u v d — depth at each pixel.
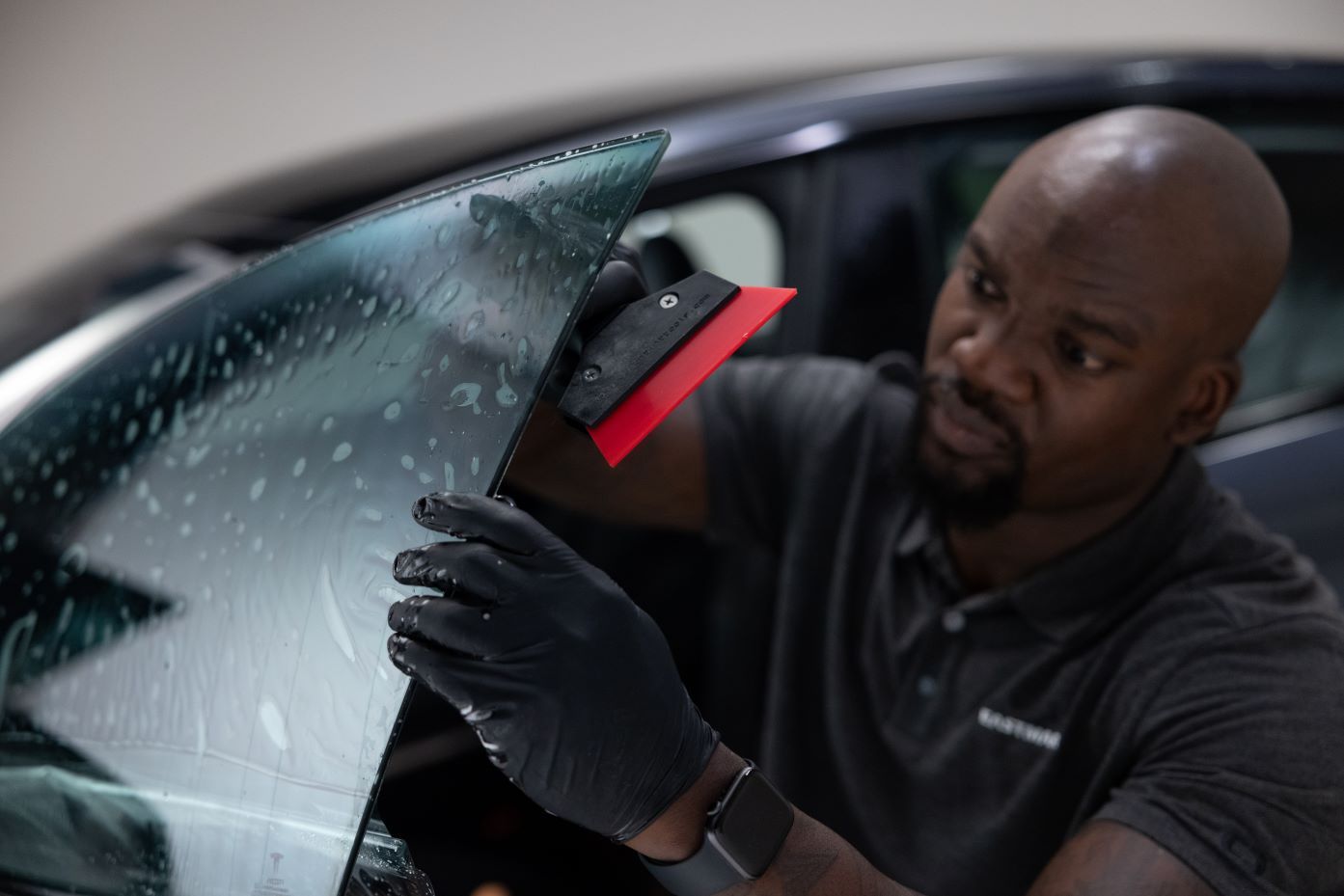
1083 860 0.74
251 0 3.67
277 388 0.67
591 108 1.81
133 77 3.50
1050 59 1.88
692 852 0.62
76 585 0.71
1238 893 0.71
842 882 0.64
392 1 3.71
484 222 0.62
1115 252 0.78
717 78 1.82
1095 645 0.88
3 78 3.45
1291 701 0.77
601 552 1.38
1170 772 0.77
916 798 0.96
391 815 1.30
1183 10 4.11
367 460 0.60
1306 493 1.69
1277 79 1.89
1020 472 0.84
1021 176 0.83
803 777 1.01
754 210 1.56
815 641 1.04
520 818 1.36
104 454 0.74
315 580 0.60
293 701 0.60
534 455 0.94
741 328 0.61
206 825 0.61
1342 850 0.74
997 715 0.91
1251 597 0.84
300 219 1.76
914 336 1.58
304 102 3.47
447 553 0.56
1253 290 0.81
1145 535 0.87
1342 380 1.80
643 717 0.58
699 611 1.39
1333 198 1.85
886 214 1.61
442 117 1.94
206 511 0.67
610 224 0.56
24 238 3.08
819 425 1.08
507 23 3.72
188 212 1.81
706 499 1.10
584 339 0.65
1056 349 0.81
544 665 0.56
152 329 0.79
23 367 1.53
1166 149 0.79
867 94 1.70
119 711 0.67
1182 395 0.83
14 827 0.68
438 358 0.60
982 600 0.93
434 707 1.33
